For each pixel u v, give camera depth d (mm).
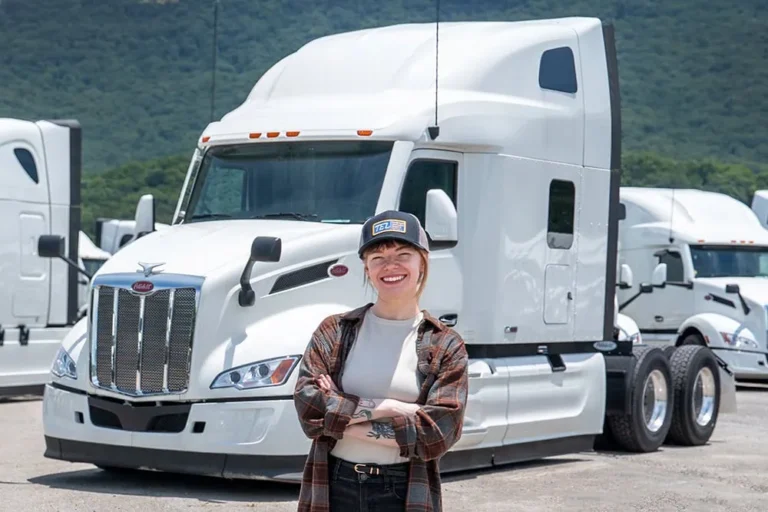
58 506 8898
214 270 9477
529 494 10102
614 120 12484
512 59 11375
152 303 9484
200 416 9273
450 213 10047
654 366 13062
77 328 10398
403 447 5047
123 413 9516
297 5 79625
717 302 22250
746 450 13453
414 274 5211
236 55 75188
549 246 11664
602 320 12445
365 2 74938
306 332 9523
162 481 10031
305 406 5125
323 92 11164
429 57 11148
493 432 10938
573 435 12055
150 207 11062
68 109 88250
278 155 10711
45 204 17359
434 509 5180
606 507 9641
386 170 10281
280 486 9828
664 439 13539
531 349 11555
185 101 88062
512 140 11156
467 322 10805
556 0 86625
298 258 9781
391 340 5219
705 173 69938
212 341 9375
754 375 21734
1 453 11680
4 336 16688
